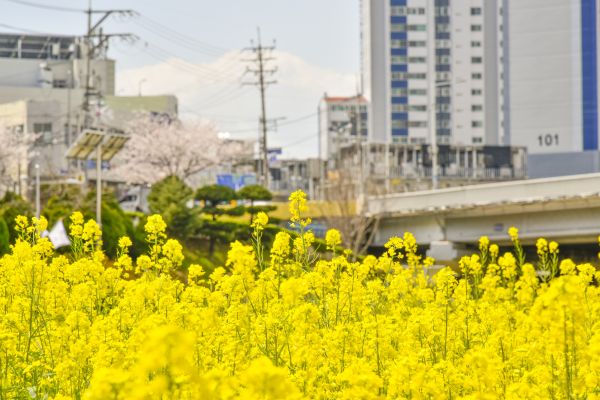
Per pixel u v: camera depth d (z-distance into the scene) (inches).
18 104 4350.4
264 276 488.4
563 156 6230.3
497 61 6604.3
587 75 6210.6
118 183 3789.4
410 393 326.3
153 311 473.7
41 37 5959.6
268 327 396.5
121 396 214.1
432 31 6643.7
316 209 3026.6
